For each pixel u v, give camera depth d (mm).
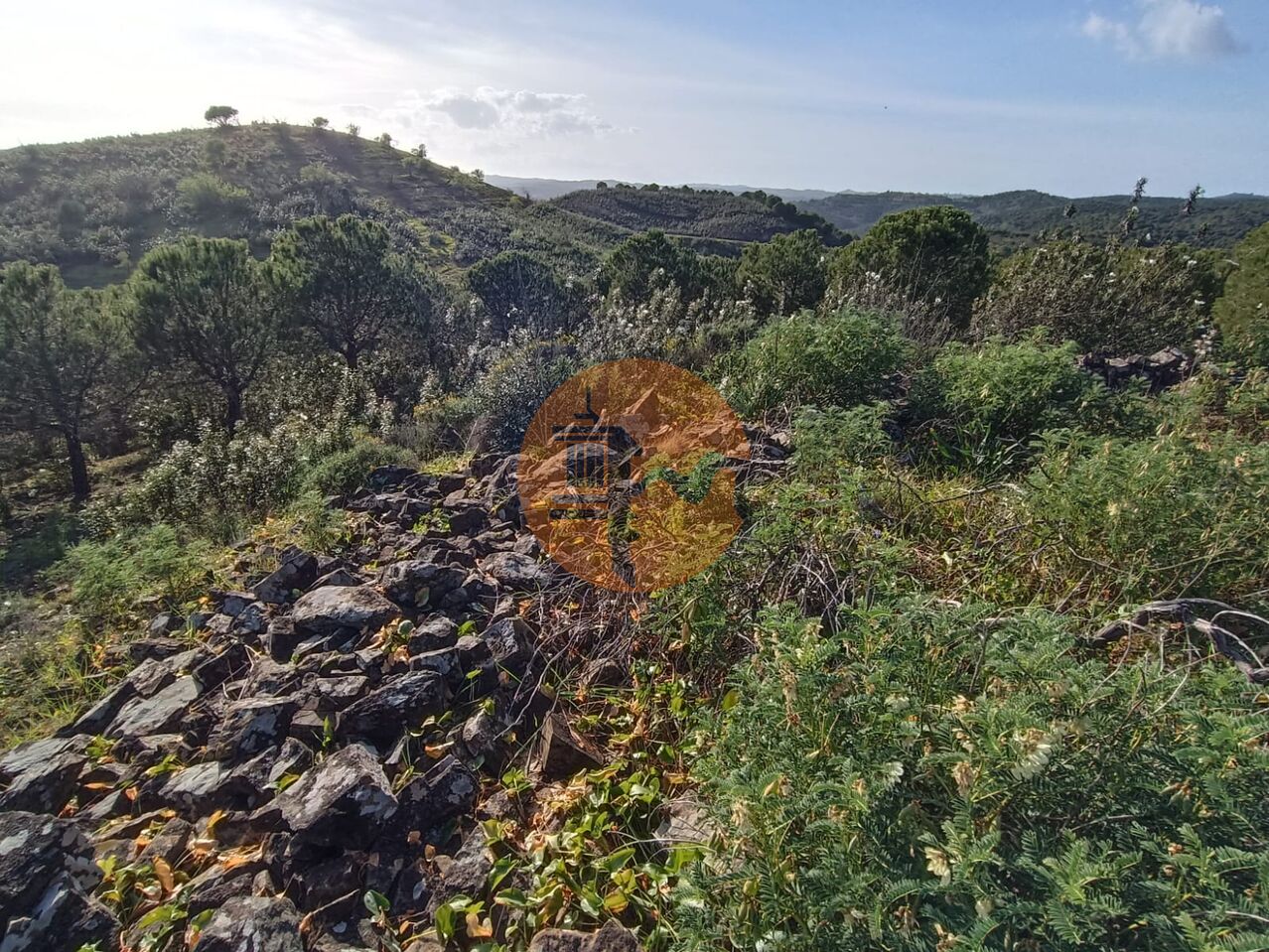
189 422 17734
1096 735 1552
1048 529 3131
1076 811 1487
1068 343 4723
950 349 6129
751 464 4270
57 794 2744
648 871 2115
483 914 2096
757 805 1592
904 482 3744
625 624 3166
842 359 5195
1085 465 3127
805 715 1812
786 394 5305
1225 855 1285
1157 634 2387
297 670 3105
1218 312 9477
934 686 1893
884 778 1588
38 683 3848
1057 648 1748
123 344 17047
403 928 2090
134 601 4367
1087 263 9125
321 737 2787
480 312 17953
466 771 2529
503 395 7641
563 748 2570
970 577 3146
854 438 3967
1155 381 6266
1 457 16578
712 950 1594
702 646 2848
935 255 11234
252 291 18109
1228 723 1471
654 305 9070
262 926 2021
